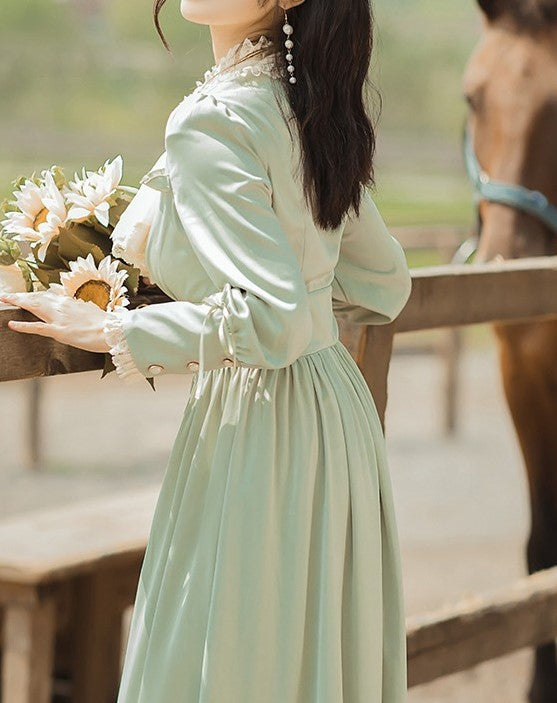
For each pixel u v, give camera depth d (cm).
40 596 531
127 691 328
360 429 333
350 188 320
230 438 316
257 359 296
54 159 3681
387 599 344
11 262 321
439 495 1137
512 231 622
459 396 1398
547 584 523
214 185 300
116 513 613
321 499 321
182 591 318
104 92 4562
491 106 639
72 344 304
